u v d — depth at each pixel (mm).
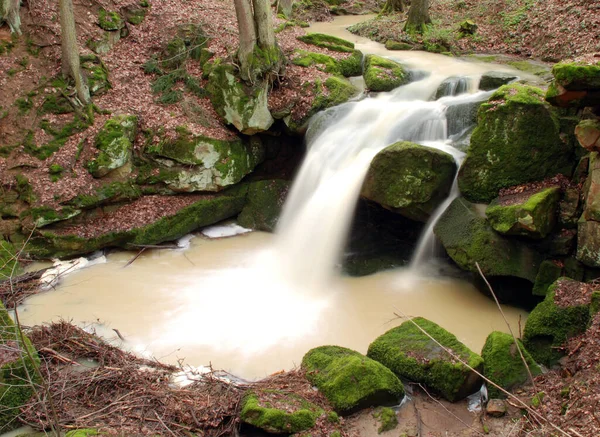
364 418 6168
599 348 6191
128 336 8023
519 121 8383
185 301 9016
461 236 8508
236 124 11781
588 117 8000
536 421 5727
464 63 13789
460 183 8930
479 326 8125
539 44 14047
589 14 13312
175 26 13766
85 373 6754
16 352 6387
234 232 11609
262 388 6414
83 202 10445
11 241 10242
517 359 6566
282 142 12531
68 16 10930
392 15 19516
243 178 12289
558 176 8352
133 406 6137
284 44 13820
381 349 7000
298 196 11266
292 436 5742
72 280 9672
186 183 11344
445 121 10266
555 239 8000
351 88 12430
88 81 11805
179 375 6848
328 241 9914
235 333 8125
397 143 9273
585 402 5570
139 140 11414
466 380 6367
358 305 8805
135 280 9703
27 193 10391
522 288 8445
